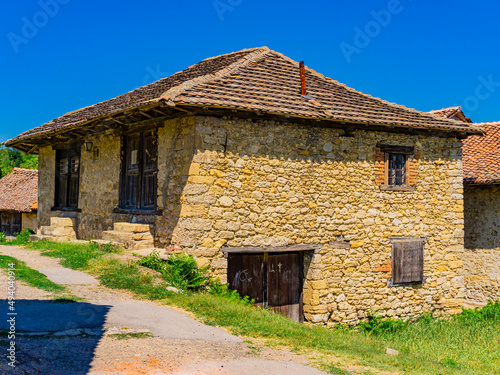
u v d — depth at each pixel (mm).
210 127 9438
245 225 9734
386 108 11930
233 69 10922
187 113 9445
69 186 14555
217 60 13109
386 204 11445
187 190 9312
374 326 10945
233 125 9695
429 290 11977
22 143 15453
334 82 12578
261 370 5195
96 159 12969
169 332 6223
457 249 12352
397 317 11508
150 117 10281
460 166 12539
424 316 11789
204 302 7738
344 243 10883
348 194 10953
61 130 12453
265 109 9359
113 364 4949
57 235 13297
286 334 6824
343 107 10969
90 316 6496
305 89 10992
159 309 7246
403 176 11859
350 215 10969
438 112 18438
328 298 10656
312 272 10602
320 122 10586
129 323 6387
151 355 5316
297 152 10383
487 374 7301
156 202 10438
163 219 10109
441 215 12188
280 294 10609
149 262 9383
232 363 5332
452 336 10445
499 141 15953
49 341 5402
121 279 8492
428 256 11977
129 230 10586
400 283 11555
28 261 10234
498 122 17344
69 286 8086
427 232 11969
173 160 9891
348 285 10914
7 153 48875
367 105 11734
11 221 23766
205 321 6934
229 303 8352
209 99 9047
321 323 10523
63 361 4895
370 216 11219
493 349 9438
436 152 12219
